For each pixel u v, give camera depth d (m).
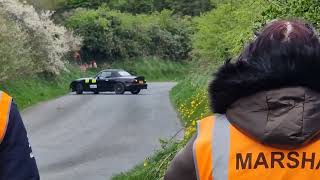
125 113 23.70
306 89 2.28
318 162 2.26
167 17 63.88
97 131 18.08
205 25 23.30
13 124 3.48
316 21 6.43
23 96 31.00
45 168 12.03
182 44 63.69
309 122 2.24
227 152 2.31
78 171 11.66
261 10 7.73
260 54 2.35
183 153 2.39
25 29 38.03
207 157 2.33
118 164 12.30
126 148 14.47
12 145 3.44
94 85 37.28
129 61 58.56
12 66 28.55
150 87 44.38
